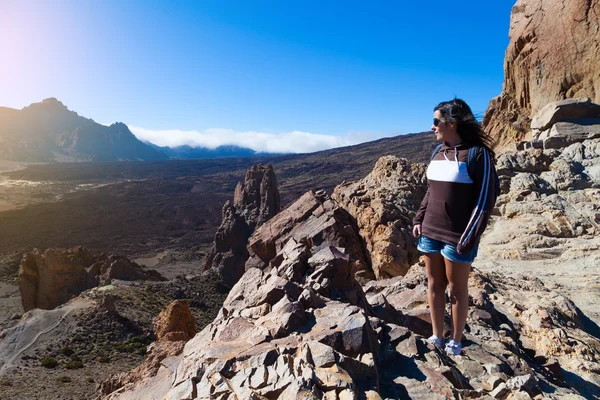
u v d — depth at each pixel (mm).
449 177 4277
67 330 62625
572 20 32000
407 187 21312
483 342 6270
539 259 16375
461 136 4332
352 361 4160
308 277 6617
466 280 4562
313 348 4285
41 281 93000
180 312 28406
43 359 52469
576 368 6715
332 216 15211
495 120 40875
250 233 135750
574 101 25828
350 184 24406
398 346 5121
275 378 3896
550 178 21734
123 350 58969
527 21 36812
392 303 7902
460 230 4309
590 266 14820
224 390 3896
